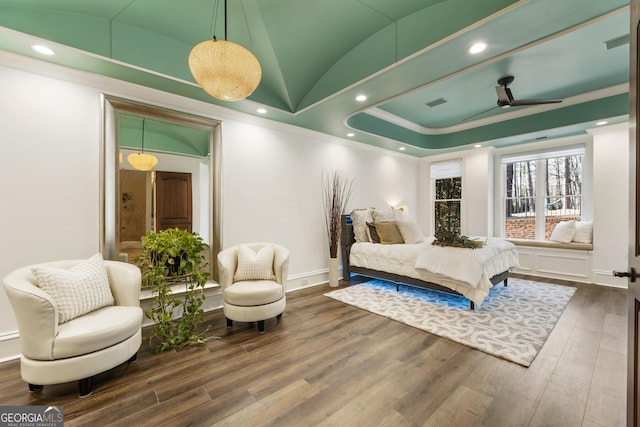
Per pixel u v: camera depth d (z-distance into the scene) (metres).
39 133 2.40
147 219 2.96
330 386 1.91
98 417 1.64
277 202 4.00
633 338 1.17
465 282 3.18
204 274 2.73
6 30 1.95
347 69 2.83
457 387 1.88
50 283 1.92
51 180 2.45
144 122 2.97
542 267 4.89
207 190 3.39
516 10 1.79
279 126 3.98
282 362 2.21
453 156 6.07
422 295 3.89
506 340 2.52
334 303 3.60
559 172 5.09
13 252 2.29
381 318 3.10
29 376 1.74
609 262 4.23
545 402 1.73
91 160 2.63
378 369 2.11
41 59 2.32
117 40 2.35
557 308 3.31
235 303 2.74
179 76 2.66
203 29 2.49
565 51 2.87
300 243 4.30
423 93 3.92
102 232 2.65
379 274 4.20
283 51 2.75
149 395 1.83
